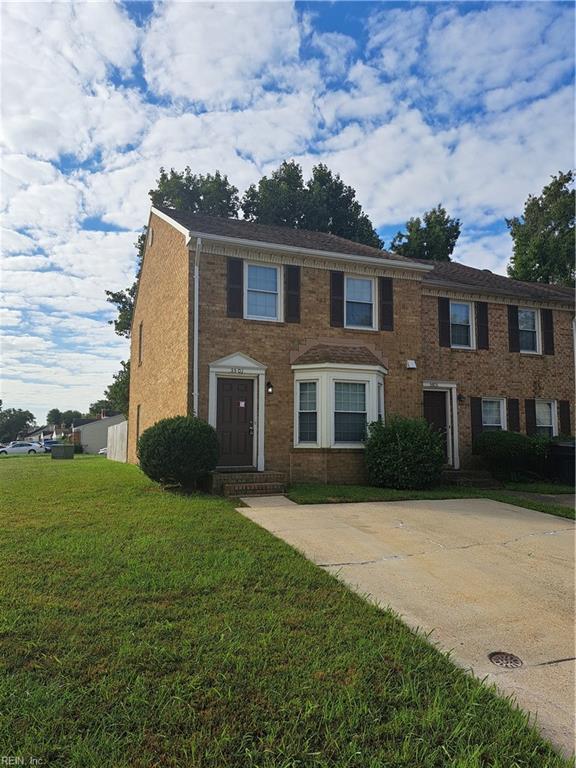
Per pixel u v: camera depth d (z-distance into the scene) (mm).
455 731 2639
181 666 3160
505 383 15484
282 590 4605
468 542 6660
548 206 30234
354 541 6508
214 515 7715
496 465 13992
